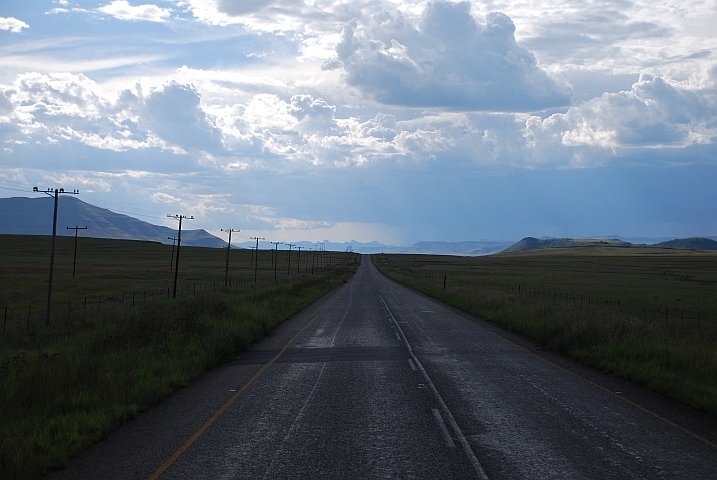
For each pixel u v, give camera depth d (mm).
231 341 16594
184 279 72500
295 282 58094
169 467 6617
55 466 6621
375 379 12328
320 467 6555
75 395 9680
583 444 7484
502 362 14664
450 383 11852
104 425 8133
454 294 40812
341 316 29078
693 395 9984
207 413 9289
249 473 6375
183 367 12836
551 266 143125
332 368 13820
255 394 10805
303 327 23969
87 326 23094
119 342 14977
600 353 14383
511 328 22438
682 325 26344
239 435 7941
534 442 7570
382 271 129000
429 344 18266
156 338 15805
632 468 6531
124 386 10344
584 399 10328
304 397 10508
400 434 7961
